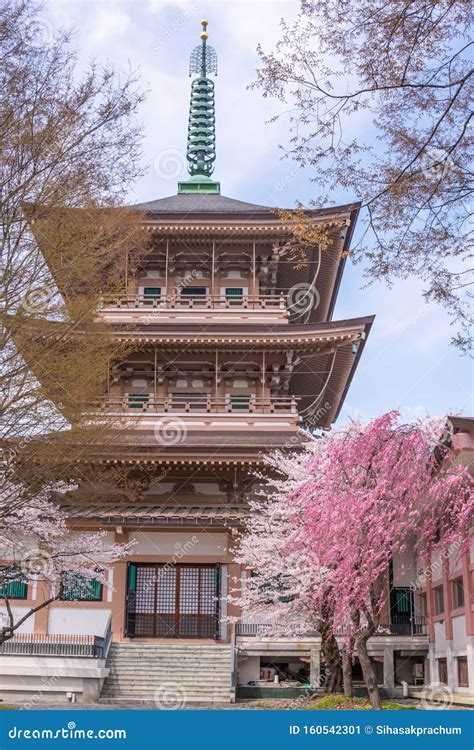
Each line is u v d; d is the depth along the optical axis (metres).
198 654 37.50
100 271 25.86
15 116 20.70
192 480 43.81
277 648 37.84
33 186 21.42
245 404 47.12
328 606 32.47
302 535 32.84
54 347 23.36
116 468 39.81
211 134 62.62
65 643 36.94
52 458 25.53
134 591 41.09
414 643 39.59
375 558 26.30
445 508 29.33
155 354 46.12
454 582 35.72
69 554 33.75
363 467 28.02
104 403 34.38
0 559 36.94
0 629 35.28
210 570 41.62
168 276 49.81
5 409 22.38
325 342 45.34
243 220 47.09
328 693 34.47
